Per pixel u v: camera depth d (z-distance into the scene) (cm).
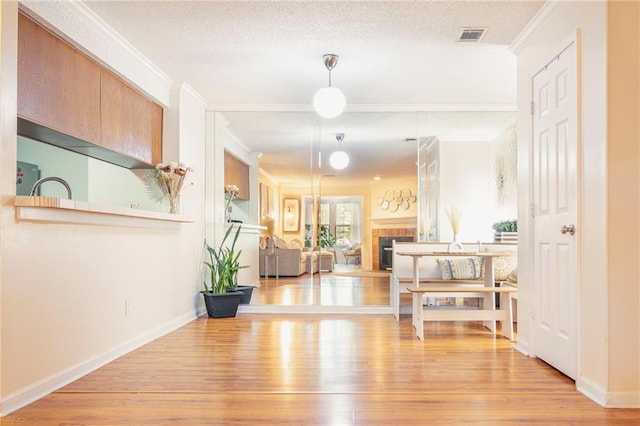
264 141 585
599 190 258
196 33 363
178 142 479
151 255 413
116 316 350
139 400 257
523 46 369
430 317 418
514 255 478
